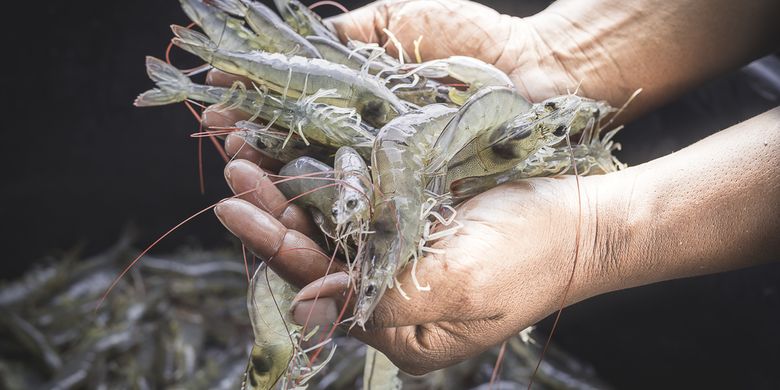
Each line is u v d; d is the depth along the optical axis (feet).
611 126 2.63
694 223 2.10
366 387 2.39
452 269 1.94
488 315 2.02
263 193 2.07
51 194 4.62
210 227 4.81
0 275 4.64
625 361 3.83
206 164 4.65
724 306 3.36
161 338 4.16
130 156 4.61
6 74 4.42
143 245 4.77
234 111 2.25
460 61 2.27
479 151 2.08
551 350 3.98
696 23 2.51
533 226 2.02
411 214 1.93
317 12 4.27
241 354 4.09
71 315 4.35
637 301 3.69
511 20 2.56
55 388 3.86
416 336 2.06
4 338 4.16
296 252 1.97
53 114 4.51
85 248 4.74
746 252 2.13
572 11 2.58
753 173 2.10
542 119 2.06
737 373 3.38
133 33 4.45
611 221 2.09
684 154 2.17
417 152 1.98
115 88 4.51
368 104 2.16
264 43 2.23
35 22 4.36
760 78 3.16
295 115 2.14
